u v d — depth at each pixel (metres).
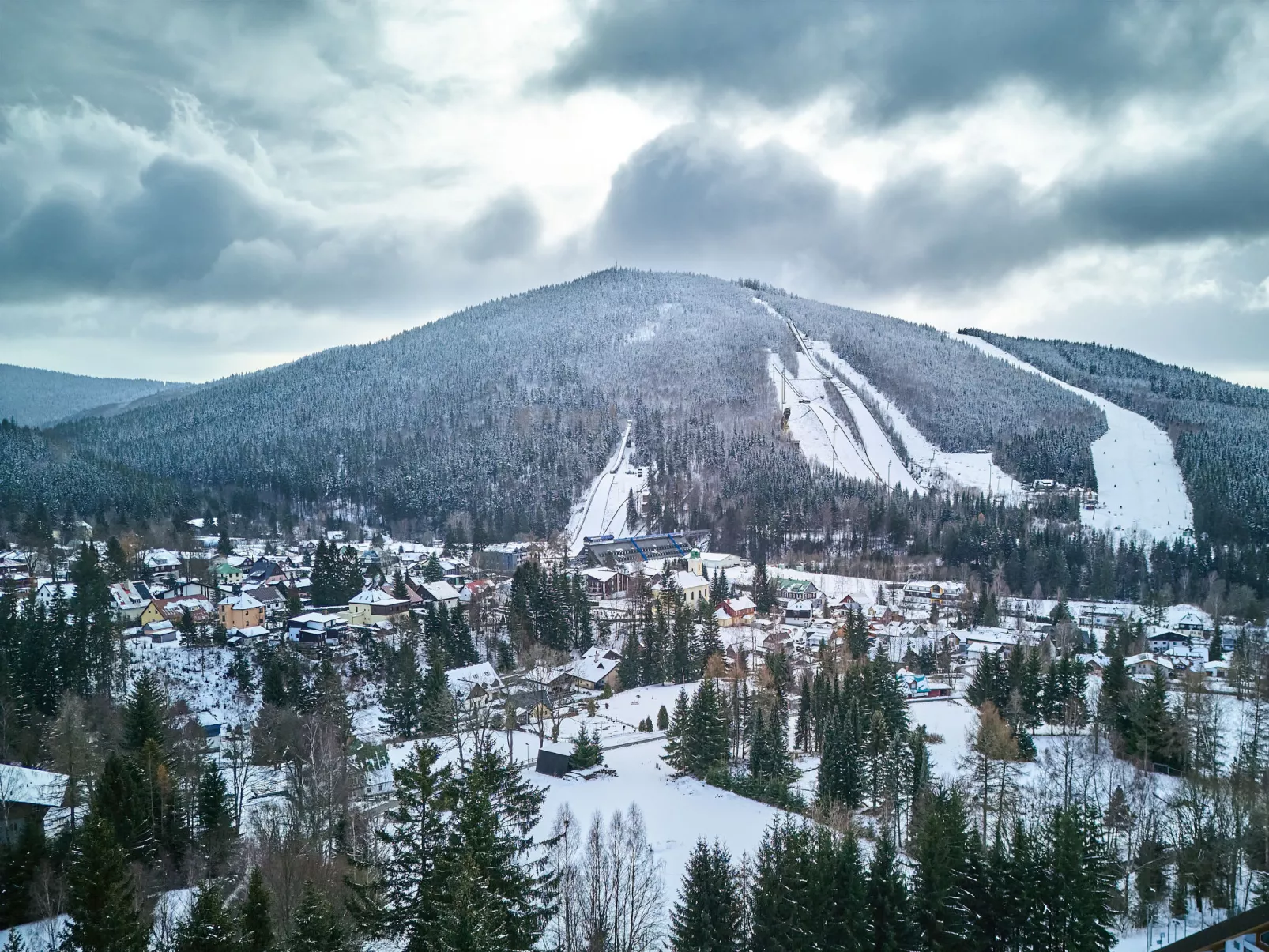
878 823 101.69
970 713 150.38
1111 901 78.94
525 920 52.94
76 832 72.69
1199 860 80.12
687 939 60.84
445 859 52.88
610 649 181.75
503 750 125.12
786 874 62.44
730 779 111.56
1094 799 96.94
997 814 98.94
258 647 175.00
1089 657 196.25
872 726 114.25
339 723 119.88
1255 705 124.94
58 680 131.62
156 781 84.50
